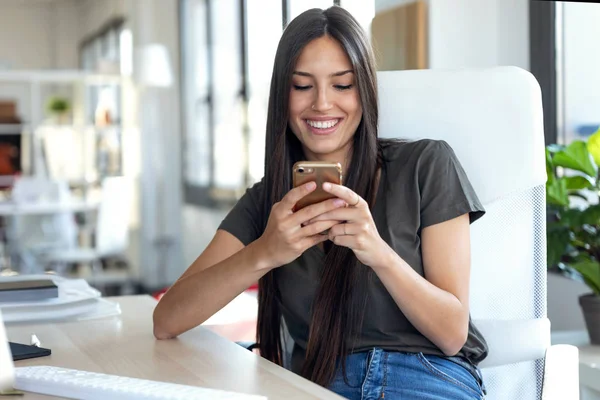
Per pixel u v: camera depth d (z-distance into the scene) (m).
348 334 1.40
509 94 1.56
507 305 1.57
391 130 1.62
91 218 7.24
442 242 1.41
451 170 1.46
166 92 6.62
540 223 1.57
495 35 3.40
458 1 3.46
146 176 6.60
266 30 5.18
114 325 1.41
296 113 1.48
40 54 10.62
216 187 6.16
